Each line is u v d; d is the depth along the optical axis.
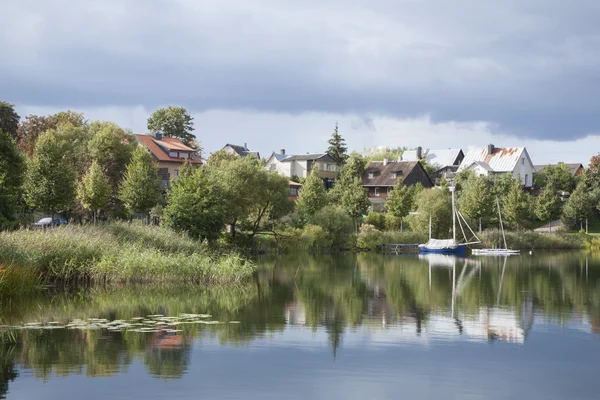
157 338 15.82
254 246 51.81
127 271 26.67
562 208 79.81
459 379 12.53
